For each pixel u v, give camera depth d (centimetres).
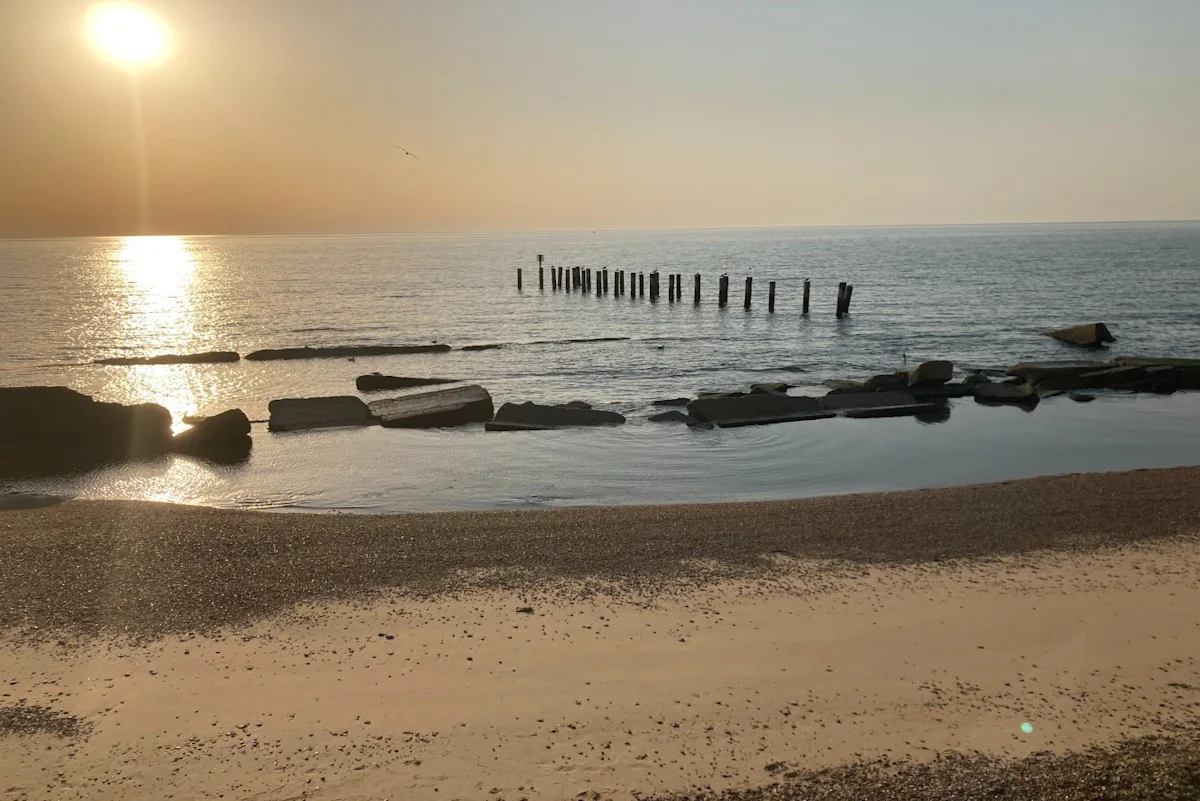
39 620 825
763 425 1936
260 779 580
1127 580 914
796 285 7069
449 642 777
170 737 628
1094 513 1159
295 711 662
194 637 790
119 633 798
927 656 745
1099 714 652
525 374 2820
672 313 5119
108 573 951
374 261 12888
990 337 3678
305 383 2678
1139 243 15288
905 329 4044
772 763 596
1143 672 716
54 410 1762
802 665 730
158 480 1542
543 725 643
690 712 659
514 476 1545
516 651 759
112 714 657
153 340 3762
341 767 593
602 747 615
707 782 576
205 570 960
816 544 1041
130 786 572
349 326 4344
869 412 2030
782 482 1499
